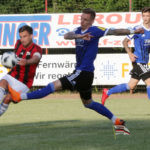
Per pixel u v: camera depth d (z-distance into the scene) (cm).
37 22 4412
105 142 1723
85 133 1980
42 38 4412
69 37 1798
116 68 4331
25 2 4675
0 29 4450
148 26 2662
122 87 2725
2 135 1948
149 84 2673
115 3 4616
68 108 3247
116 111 3017
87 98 1928
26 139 1822
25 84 1942
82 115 2769
